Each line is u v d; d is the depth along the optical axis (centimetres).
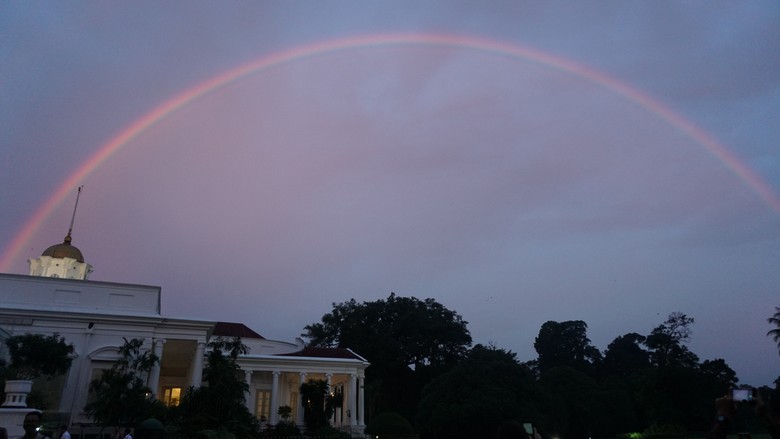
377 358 8512
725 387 7675
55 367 3850
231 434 3706
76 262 6209
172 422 3841
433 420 5797
